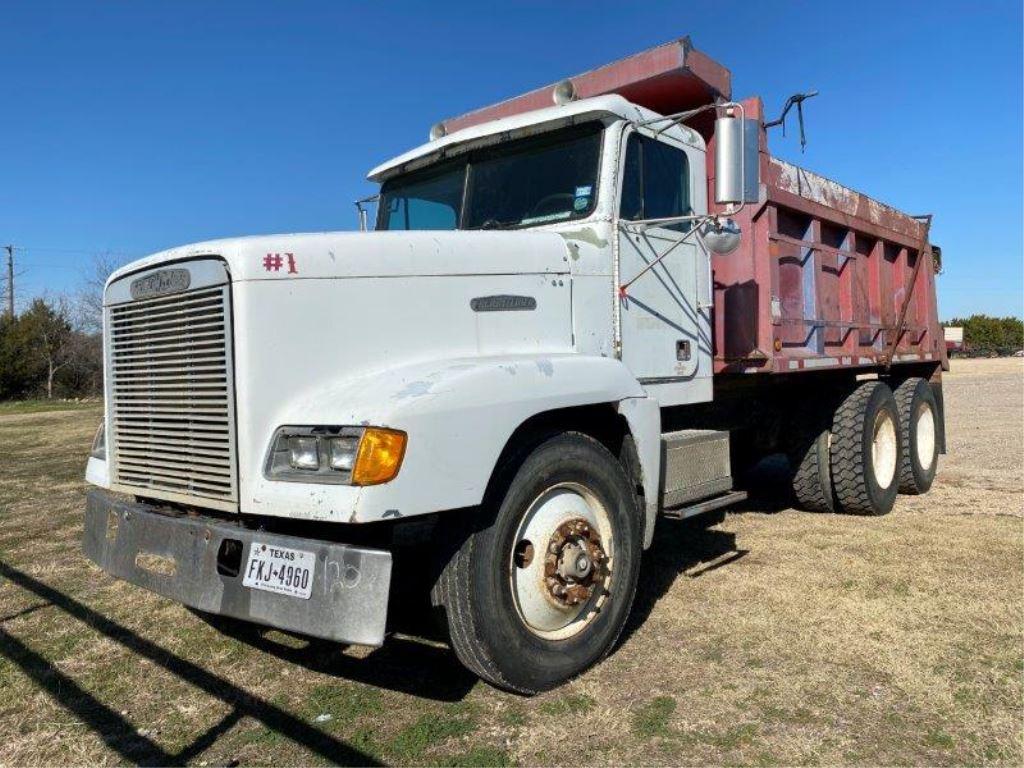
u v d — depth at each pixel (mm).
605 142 4160
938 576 4754
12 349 35031
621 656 3676
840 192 6430
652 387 4387
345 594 2605
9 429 18500
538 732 2984
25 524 6961
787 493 7742
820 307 6066
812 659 3596
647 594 4527
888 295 7578
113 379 3607
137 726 3100
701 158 4875
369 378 3109
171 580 3023
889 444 6879
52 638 4039
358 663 3682
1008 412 15969
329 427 2777
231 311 2930
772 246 5238
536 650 3244
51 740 2990
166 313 3236
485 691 3357
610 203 4102
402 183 5043
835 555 5285
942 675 3408
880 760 2762
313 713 3180
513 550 3197
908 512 6785
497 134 4477
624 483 3711
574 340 3910
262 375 2926
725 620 4090
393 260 3273
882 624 3979
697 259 4812
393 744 2920
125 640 4004
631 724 3039
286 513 2770
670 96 5074
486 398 3037
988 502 7184
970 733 2932
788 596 4430
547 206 4297
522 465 3229
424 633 4062
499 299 3598
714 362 5270
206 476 3070
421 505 2762
